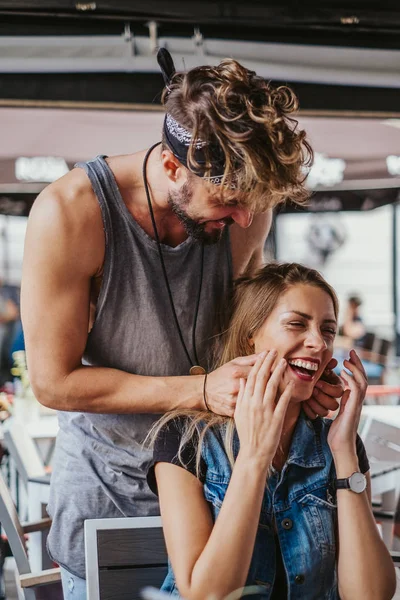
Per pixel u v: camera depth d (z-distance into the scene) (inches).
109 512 69.2
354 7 122.6
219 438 63.1
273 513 62.1
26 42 117.8
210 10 118.4
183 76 59.5
